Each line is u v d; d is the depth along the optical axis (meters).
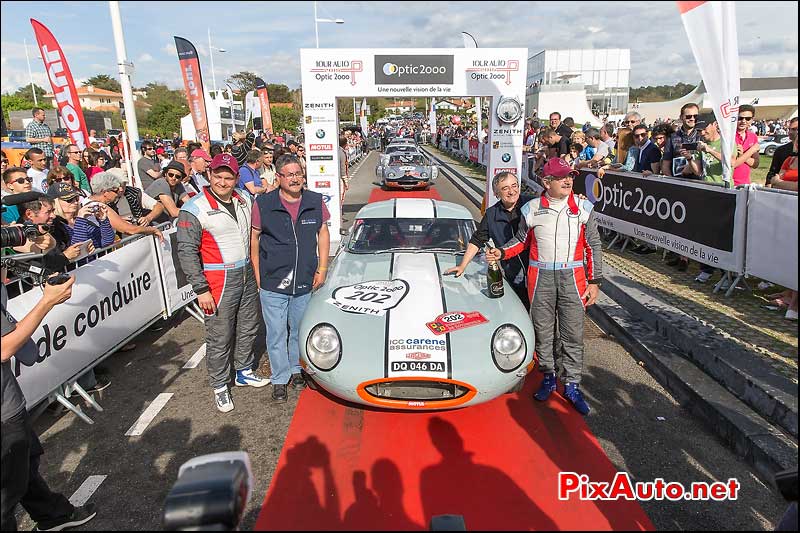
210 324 3.68
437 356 3.22
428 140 43.62
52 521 2.66
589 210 3.48
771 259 4.57
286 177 3.67
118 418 3.71
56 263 2.64
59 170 5.00
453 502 2.72
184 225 3.51
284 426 3.56
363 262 4.54
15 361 3.21
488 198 9.63
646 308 4.89
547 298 3.60
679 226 5.89
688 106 6.23
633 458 3.15
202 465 1.65
